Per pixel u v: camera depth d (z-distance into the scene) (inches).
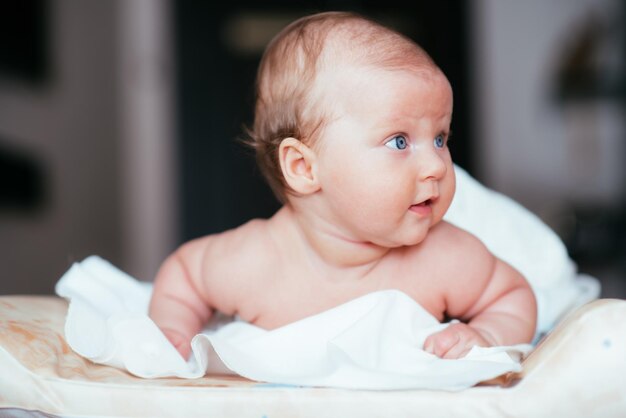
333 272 39.4
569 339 30.5
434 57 171.0
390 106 35.5
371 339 33.9
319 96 36.8
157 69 175.5
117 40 175.9
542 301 48.5
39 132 135.8
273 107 38.9
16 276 125.0
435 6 170.7
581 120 172.9
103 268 46.8
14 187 125.3
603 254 164.6
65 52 148.8
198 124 175.6
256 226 41.5
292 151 38.0
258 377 33.2
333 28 38.3
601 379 29.9
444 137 37.7
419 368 33.1
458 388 30.7
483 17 172.6
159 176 177.2
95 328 36.4
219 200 175.6
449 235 39.8
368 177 35.8
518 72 173.3
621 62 170.4
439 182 36.7
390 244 37.5
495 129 174.1
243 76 174.4
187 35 174.9
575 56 171.2
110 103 171.5
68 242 148.6
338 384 31.3
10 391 32.0
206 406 30.9
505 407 30.0
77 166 153.8
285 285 39.8
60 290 39.5
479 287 39.4
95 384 31.8
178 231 175.8
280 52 39.3
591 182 172.7
